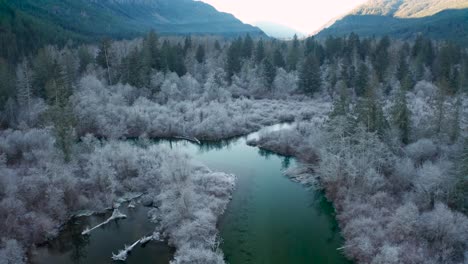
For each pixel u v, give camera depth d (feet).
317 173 173.06
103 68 331.36
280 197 153.48
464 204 120.98
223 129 247.09
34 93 263.29
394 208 127.03
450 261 99.76
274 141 220.02
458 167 123.65
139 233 124.47
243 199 151.02
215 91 316.19
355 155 150.20
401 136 170.91
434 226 106.42
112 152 169.48
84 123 233.14
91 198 141.90
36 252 112.57
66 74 274.77
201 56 408.87
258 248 116.98
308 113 293.64
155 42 362.12
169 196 134.82
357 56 388.78
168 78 317.63
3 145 166.81
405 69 331.57
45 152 163.53
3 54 377.71
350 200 138.82
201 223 119.55
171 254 111.86
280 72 371.56
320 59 415.03
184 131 244.63
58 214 129.39
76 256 112.16
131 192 152.76
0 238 108.17
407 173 139.95
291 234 125.49
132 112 250.57
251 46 442.91
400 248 102.89
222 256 107.14
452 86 271.90
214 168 186.19
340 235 124.77
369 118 161.79
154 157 177.27
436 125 173.47
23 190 128.26
